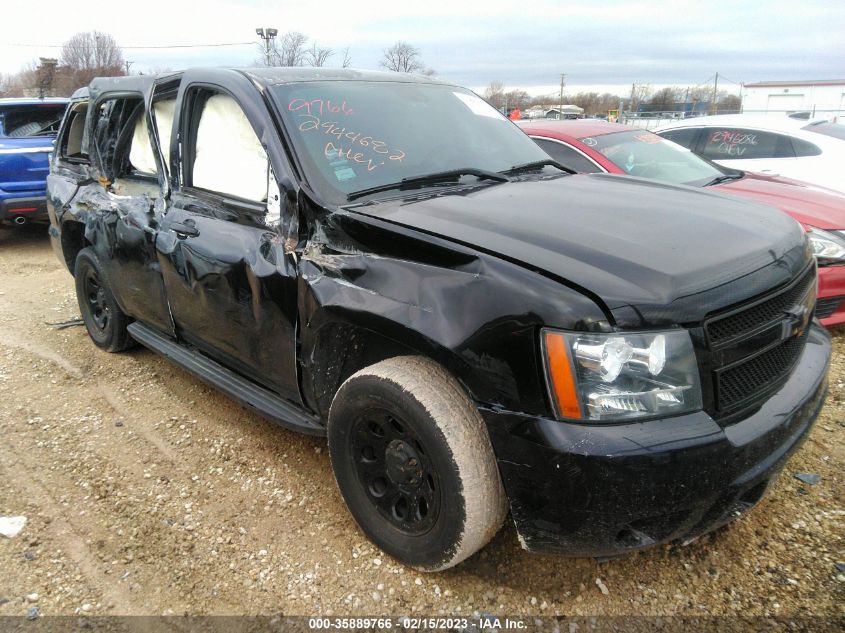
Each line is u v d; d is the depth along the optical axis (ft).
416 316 7.30
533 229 7.68
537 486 6.64
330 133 9.66
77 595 8.17
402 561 8.20
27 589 8.28
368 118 10.30
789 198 16.84
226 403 13.16
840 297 14.84
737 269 7.18
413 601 7.91
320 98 10.14
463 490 7.06
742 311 6.99
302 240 8.80
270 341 9.41
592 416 6.40
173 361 12.22
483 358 6.81
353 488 8.61
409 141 10.31
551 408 6.51
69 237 15.70
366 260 8.02
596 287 6.51
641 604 7.76
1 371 15.21
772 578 8.07
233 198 9.95
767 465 6.96
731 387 6.97
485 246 7.24
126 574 8.50
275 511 9.67
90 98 14.39
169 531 9.29
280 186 8.95
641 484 6.31
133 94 12.63
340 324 8.31
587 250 7.13
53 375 14.87
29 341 17.21
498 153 11.19
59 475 10.80
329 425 8.61
